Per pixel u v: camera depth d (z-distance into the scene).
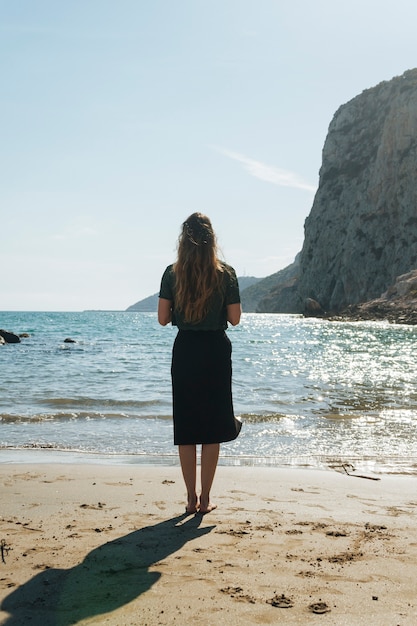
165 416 9.16
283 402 10.73
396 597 2.61
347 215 94.62
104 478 5.17
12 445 7.01
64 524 3.73
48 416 8.99
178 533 3.55
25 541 3.37
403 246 81.62
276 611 2.46
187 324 4.01
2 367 18.42
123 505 4.23
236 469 5.67
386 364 18.92
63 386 13.31
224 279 4.01
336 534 3.56
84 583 2.76
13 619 2.39
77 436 7.62
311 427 8.27
